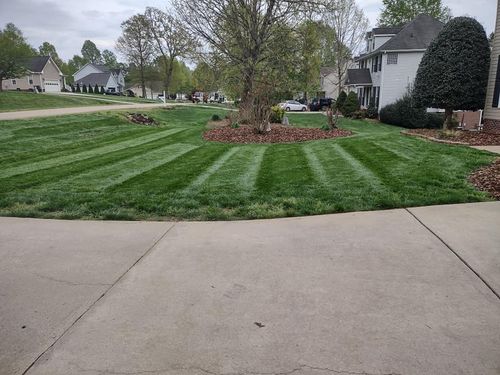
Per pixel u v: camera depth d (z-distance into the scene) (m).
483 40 12.59
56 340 2.51
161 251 3.94
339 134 14.13
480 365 2.19
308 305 2.86
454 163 7.59
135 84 84.25
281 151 10.29
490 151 8.95
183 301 2.96
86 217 5.12
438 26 27.91
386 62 26.95
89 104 35.28
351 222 4.65
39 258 3.82
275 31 20.06
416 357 2.27
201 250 3.94
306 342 2.44
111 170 8.20
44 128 15.59
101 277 3.40
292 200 5.55
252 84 17.92
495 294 2.93
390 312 2.74
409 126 22.73
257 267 3.51
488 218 4.60
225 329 2.59
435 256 3.62
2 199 5.86
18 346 2.46
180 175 7.57
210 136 13.95
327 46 37.03
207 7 19.33
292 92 21.95
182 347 2.42
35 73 64.62
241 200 5.65
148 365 2.27
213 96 74.06
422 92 13.62
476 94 12.78
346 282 3.19
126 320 2.72
